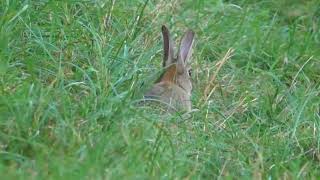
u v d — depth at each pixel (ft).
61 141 31.96
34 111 32.94
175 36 44.09
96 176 29.19
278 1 50.19
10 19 37.60
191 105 39.19
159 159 32.17
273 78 43.09
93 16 41.60
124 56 38.99
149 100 36.58
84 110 34.01
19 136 32.19
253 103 40.57
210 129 36.96
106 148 31.76
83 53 38.78
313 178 33.71
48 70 36.68
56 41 39.01
